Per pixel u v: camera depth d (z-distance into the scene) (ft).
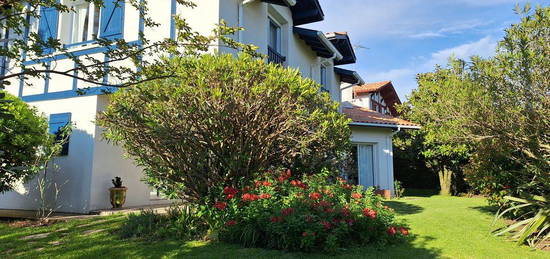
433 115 26.17
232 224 20.40
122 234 22.44
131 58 15.17
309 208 19.77
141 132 22.76
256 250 18.72
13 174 28.73
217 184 23.61
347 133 28.53
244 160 23.16
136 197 37.68
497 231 25.20
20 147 28.45
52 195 34.78
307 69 51.88
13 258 17.97
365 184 51.44
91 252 18.83
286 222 18.48
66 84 36.09
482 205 41.34
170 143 22.07
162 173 23.85
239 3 36.52
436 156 61.57
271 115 23.04
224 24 17.71
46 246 20.44
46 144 30.12
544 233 22.80
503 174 28.35
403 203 44.39
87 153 33.65
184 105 21.97
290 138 24.23
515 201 26.23
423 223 28.45
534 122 21.88
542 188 25.02
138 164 25.25
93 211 32.37
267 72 23.97
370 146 52.75
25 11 13.94
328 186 23.75
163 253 18.43
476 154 29.81
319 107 27.58
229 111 21.67
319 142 26.73
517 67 21.35
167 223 23.77
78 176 33.81
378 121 51.26
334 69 61.52
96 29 37.52
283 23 46.50
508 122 22.49
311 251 18.34
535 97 21.48
